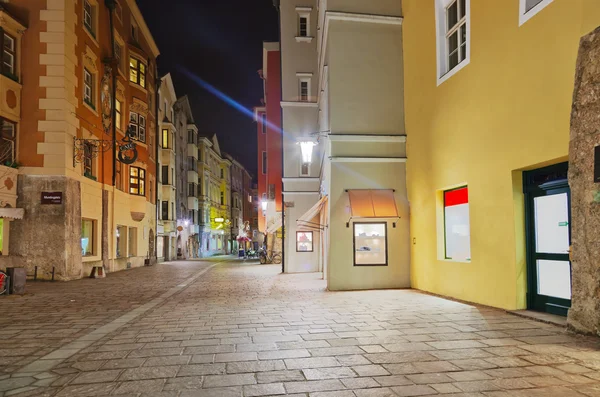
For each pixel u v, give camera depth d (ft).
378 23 44.27
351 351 18.56
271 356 17.95
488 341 19.84
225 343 20.42
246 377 15.26
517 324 23.49
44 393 13.89
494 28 29.07
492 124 29.22
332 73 43.29
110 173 75.25
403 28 44.27
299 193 75.82
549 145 23.95
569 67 22.66
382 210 41.22
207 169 182.91
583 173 20.44
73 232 58.75
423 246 39.27
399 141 43.21
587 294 20.25
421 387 13.96
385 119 43.42
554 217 25.32
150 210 103.35
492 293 29.17
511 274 27.32
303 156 48.42
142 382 14.87
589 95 20.36
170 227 127.24
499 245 28.48
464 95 32.63
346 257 41.60
